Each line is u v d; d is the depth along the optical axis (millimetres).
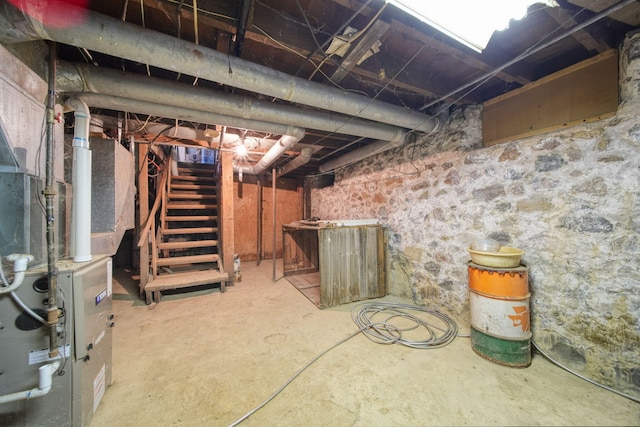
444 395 1467
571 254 1660
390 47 1733
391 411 1358
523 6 1042
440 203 2592
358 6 1241
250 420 1308
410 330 2246
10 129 1036
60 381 1133
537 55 1773
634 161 1406
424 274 2787
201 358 1842
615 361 1477
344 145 3535
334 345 2012
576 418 1292
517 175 1952
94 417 1309
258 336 2168
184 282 3084
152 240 3285
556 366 1712
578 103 1633
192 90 1732
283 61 1830
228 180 3635
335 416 1331
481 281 1822
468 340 2068
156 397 1455
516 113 1973
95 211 1891
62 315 1128
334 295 2857
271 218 5691
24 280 1068
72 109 1570
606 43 1455
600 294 1534
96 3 1313
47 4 1008
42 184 1252
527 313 1725
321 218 5227
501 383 1557
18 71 1096
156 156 4117
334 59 1632
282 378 1621
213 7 1271
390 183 3299
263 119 2062
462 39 1206
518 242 1944
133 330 2273
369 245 3113
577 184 1632
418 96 2352
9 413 1063
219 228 4004
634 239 1409
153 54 1252
